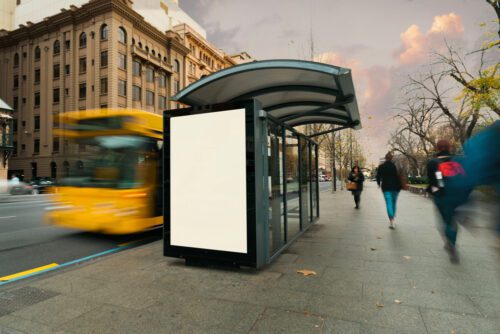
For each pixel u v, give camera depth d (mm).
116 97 35719
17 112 42062
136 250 5668
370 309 3045
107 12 35750
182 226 4680
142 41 40219
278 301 3268
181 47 46781
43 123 39906
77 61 37656
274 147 5184
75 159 7121
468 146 2422
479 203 4316
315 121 8367
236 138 4371
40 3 45062
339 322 2793
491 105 11141
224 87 5816
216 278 4027
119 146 6746
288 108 7398
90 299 3387
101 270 4406
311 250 5449
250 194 4262
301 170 7059
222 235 4410
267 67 4758
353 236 6617
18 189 26688
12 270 4906
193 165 4625
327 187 39156
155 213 7277
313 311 3020
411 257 4883
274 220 5047
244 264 4266
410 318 2846
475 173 2355
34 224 9430
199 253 4547
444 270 4211
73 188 7004
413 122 21594
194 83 5270
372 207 12672
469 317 2857
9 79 42969
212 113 4520
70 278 4070
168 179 4793
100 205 6652
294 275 4102
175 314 3004
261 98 6609
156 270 4398
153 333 2656
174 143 4770
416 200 15852
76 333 2682
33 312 3088
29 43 41156
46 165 39188
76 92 37688
